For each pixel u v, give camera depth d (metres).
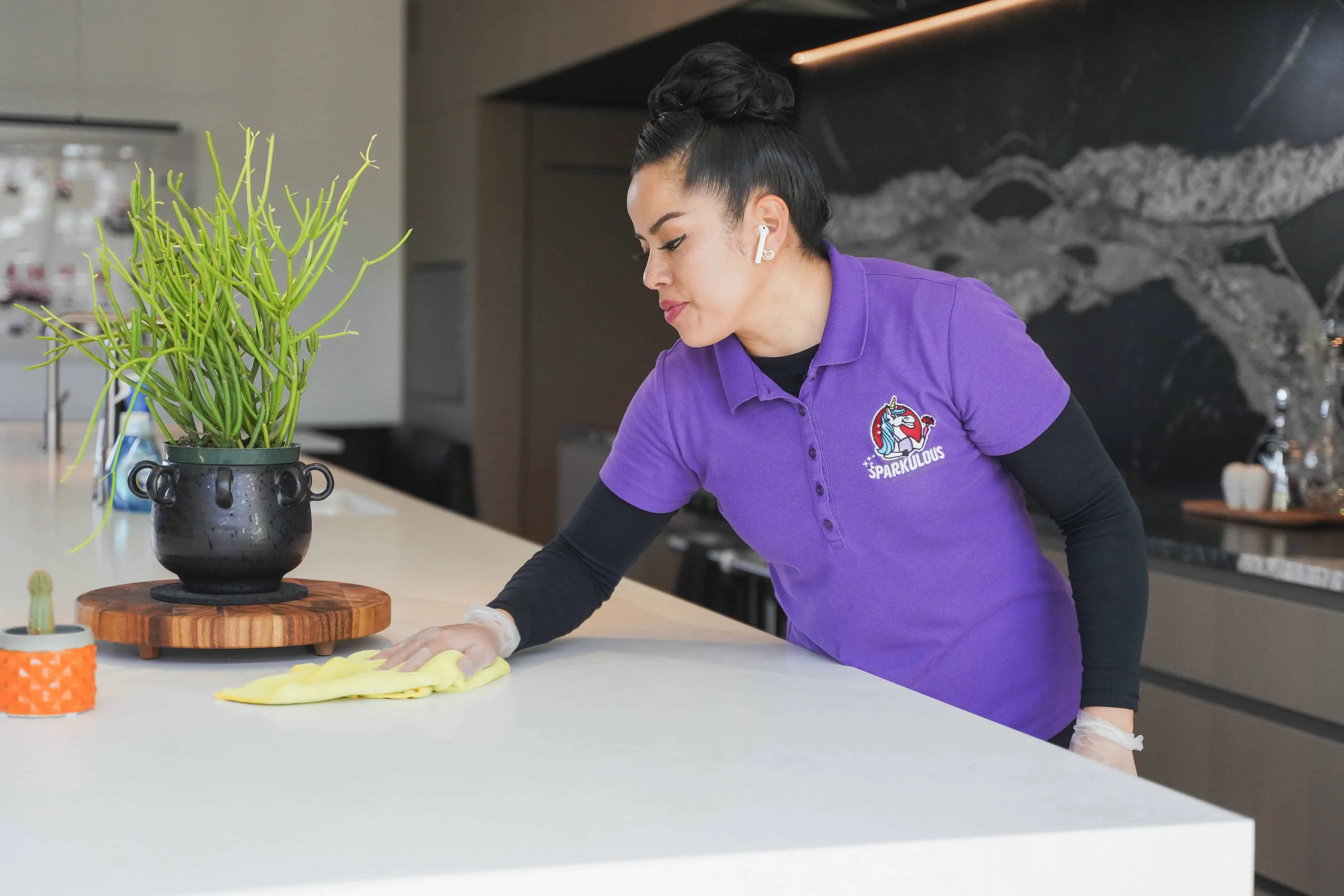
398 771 0.90
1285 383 2.79
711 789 0.87
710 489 1.40
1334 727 2.07
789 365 1.32
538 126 5.79
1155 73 3.11
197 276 1.25
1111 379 3.30
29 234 5.40
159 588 1.34
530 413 5.94
